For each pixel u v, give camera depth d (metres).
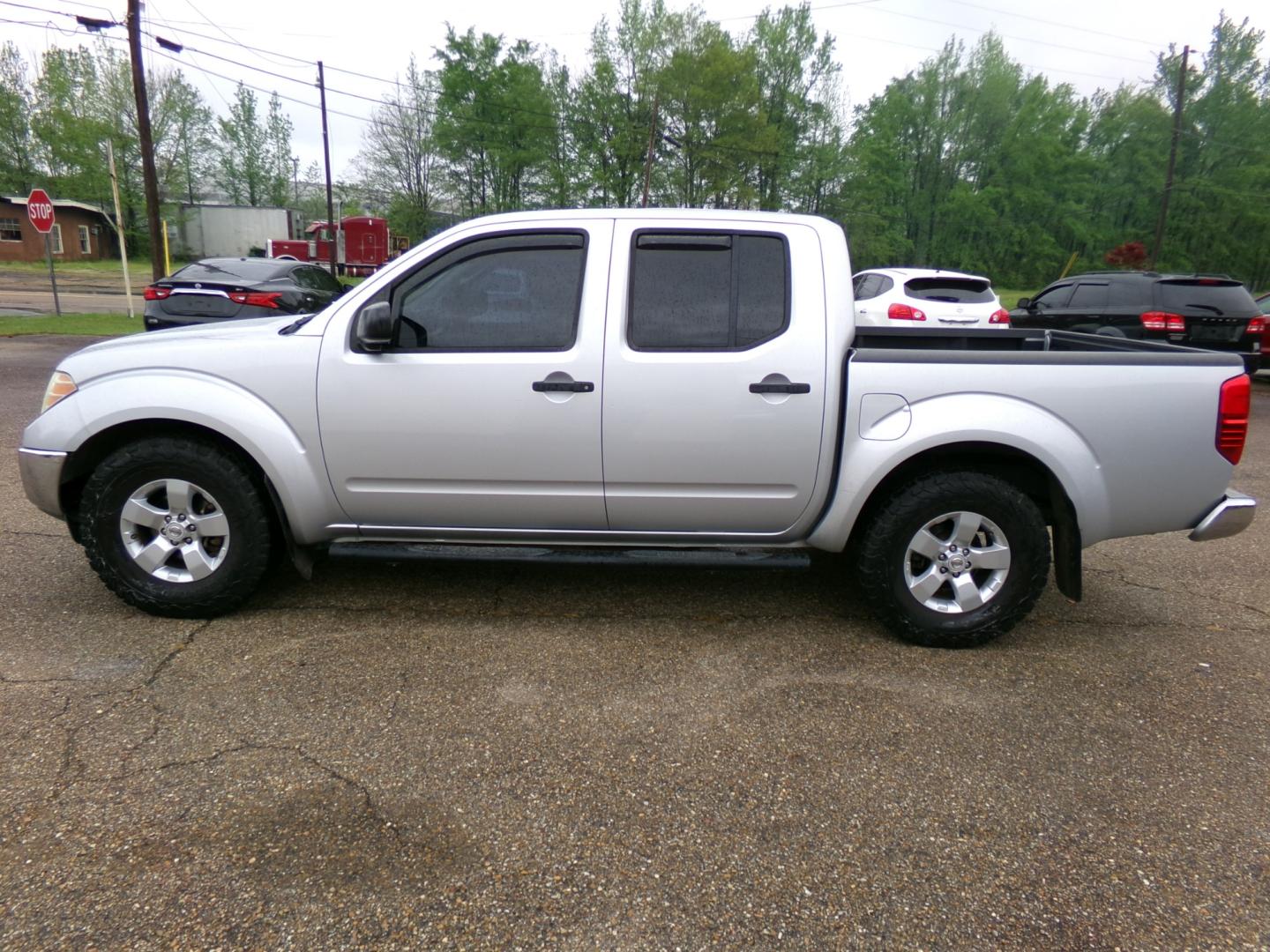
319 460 3.63
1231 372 3.52
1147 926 2.12
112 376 3.64
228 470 3.63
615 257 3.57
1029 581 3.63
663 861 2.32
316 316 3.64
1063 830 2.49
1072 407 3.49
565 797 2.59
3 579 4.20
